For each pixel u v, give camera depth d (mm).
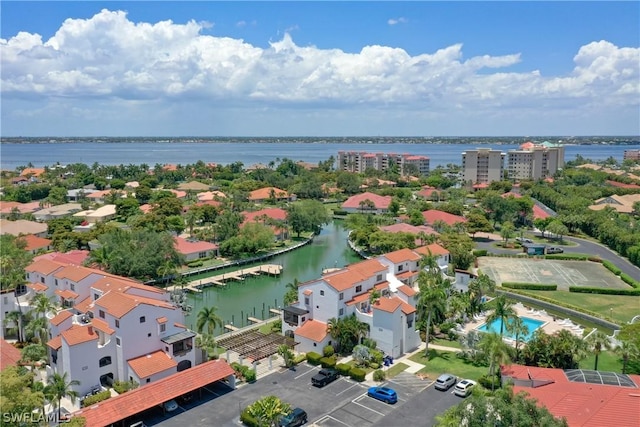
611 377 60375
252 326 93562
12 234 147875
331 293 81000
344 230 197500
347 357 77750
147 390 61375
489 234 182125
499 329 89250
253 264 144875
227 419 60156
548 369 64875
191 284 121688
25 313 83938
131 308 68250
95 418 55812
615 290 112688
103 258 116875
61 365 66312
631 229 161000
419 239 142250
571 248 160625
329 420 59625
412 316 81000
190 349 73062
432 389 67375
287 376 71562
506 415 44250
